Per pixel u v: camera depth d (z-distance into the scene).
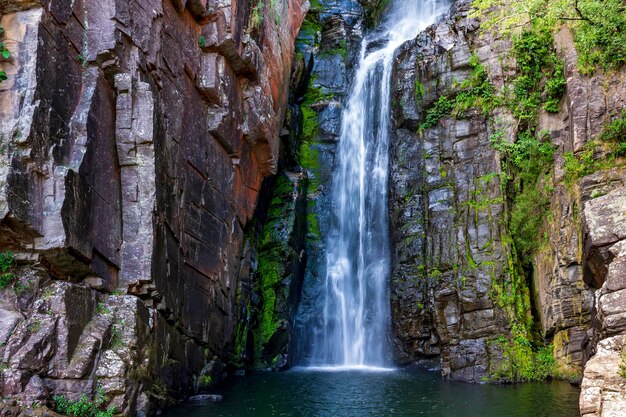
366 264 20.09
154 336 10.29
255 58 15.45
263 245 18.86
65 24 9.43
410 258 18.47
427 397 12.63
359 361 19.22
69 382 8.50
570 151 16.12
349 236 20.94
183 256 12.16
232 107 14.83
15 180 8.28
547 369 14.71
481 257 16.45
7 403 7.77
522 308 15.63
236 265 15.91
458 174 18.30
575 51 16.45
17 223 8.29
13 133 8.35
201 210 13.35
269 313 17.91
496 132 18.00
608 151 15.19
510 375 14.56
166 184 11.24
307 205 21.14
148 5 11.21
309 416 10.72
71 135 9.28
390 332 18.77
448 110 19.27
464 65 19.23
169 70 12.02
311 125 22.58
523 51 18.11
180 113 12.34
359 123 22.23
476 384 14.47
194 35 13.46
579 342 14.53
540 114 17.66
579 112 15.74
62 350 8.49
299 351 19.12
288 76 19.36
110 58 10.05
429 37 20.78
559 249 15.43
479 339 15.45
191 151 12.88
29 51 8.67
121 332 9.39
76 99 9.55
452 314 16.31
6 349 8.02
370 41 24.55
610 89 15.61
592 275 13.32
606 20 15.80
